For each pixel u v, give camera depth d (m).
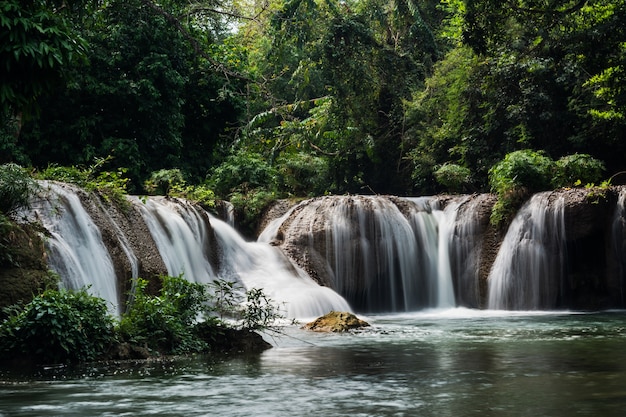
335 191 41.31
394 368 10.47
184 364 11.02
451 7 36.41
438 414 7.26
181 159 32.97
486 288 24.44
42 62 9.95
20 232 14.11
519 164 25.27
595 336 15.02
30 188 14.75
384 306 24.52
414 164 37.75
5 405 7.89
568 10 27.53
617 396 8.19
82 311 11.73
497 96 31.81
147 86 29.42
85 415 7.36
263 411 7.47
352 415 7.24
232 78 34.06
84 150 28.73
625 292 23.61
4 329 11.23
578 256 23.89
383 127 41.00
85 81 28.62
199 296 13.86
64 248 15.28
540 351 12.39
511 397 8.16
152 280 18.03
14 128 23.36
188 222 21.33
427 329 16.69
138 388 8.91
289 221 25.22
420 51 40.25
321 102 40.94
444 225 25.48
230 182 30.06
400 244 24.77
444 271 25.14
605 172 30.81
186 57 32.56
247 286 21.42
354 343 13.70
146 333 12.35
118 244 17.30
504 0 27.12
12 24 9.76
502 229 24.72
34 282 13.28
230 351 12.65
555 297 23.61
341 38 37.72
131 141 29.42
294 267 23.47
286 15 37.03
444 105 36.62
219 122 34.84
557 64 30.42
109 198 18.62
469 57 33.72
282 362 11.16
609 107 29.03
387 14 41.41
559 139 31.17
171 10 30.94
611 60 27.67
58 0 13.75
